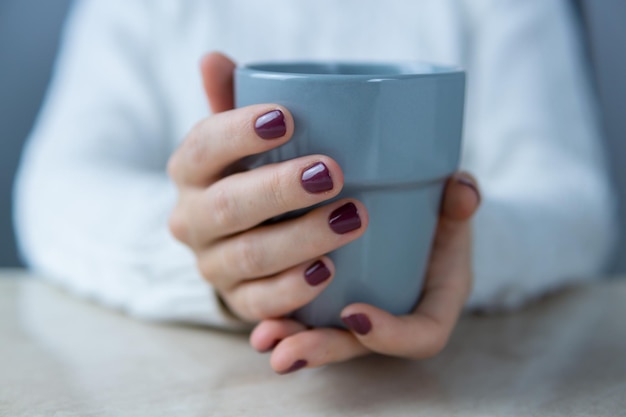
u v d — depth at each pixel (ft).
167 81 2.80
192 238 1.37
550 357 1.46
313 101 1.15
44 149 2.41
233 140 1.21
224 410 1.26
